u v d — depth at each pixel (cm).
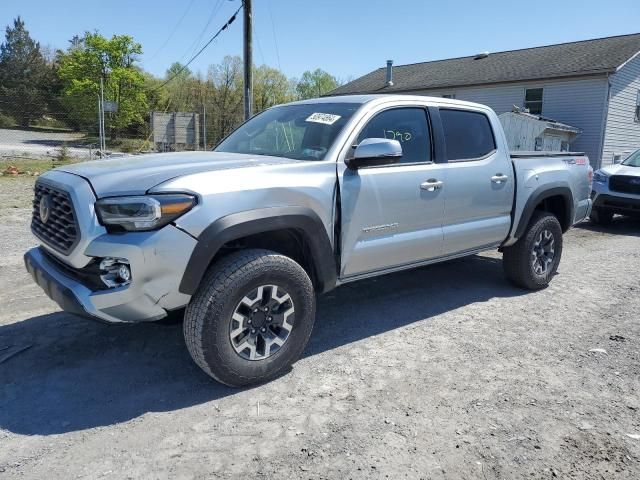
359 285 564
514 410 311
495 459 264
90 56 4503
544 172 535
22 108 5750
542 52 2644
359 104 409
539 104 2355
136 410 304
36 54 6900
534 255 542
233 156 382
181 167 325
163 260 288
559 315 480
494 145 496
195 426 289
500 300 522
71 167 348
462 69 2823
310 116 421
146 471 250
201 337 305
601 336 431
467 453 268
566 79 2223
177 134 3008
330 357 382
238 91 4244
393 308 493
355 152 361
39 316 447
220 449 268
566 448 275
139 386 332
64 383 334
